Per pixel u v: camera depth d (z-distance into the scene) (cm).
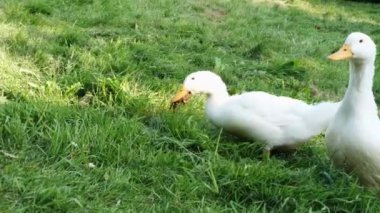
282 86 359
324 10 659
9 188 218
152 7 470
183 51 381
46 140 248
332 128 247
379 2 836
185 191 229
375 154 239
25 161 236
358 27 575
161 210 220
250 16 515
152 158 245
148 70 334
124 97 294
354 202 228
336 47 462
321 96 360
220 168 239
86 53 339
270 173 237
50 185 220
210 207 222
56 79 307
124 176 233
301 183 237
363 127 239
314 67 398
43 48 336
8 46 330
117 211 214
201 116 290
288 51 426
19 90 287
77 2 438
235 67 369
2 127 249
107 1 446
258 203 226
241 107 264
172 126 271
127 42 370
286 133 264
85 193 222
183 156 251
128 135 255
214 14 507
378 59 455
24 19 382
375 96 373
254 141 268
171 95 309
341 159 247
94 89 302
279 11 580
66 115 265
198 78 275
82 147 243
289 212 224
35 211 211
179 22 436
